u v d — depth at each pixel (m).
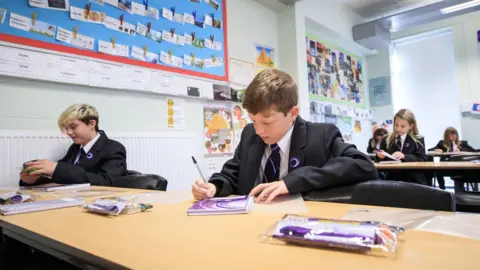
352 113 5.18
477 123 5.11
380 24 4.87
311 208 0.64
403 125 3.10
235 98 3.18
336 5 4.66
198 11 2.85
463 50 5.25
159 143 2.42
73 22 2.02
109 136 2.15
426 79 5.65
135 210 0.67
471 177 2.25
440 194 0.73
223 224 0.53
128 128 2.33
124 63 2.27
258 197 0.78
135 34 2.35
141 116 2.41
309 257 0.34
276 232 0.41
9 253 0.79
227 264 0.33
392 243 0.36
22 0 1.81
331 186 0.85
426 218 0.50
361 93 5.72
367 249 0.35
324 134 1.09
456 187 2.28
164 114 2.57
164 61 2.54
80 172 1.43
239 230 0.48
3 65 1.73
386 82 5.72
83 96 2.09
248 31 3.45
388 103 5.71
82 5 2.06
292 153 1.08
